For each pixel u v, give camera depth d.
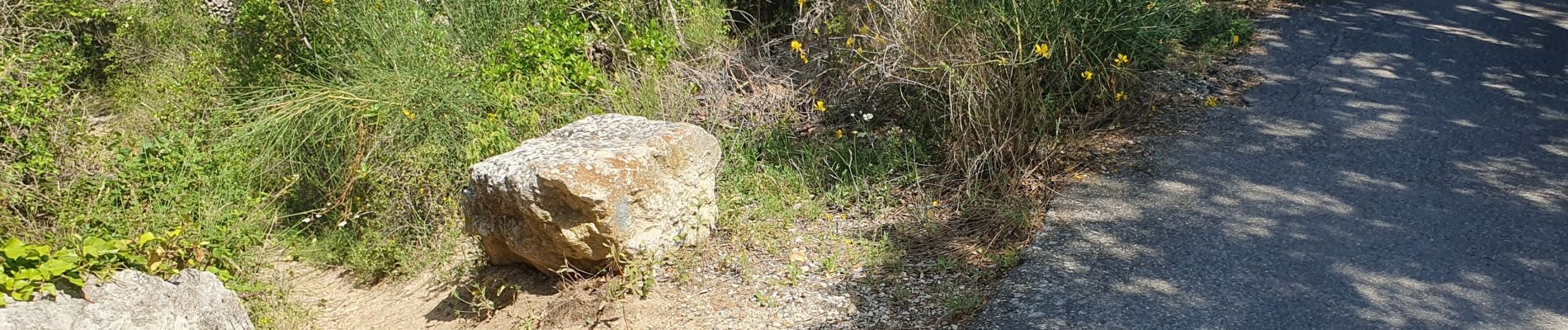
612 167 4.77
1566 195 4.94
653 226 4.96
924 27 5.98
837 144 6.32
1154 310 4.14
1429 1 8.88
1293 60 7.30
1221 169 5.50
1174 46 7.42
